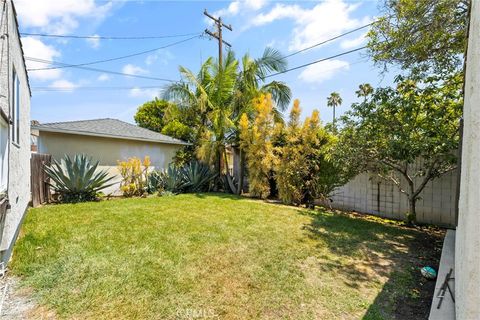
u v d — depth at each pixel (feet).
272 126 26.94
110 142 29.99
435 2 13.38
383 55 16.67
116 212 18.13
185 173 31.30
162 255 10.80
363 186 22.08
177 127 45.34
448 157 14.44
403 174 18.08
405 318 7.41
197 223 15.96
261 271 9.91
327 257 11.61
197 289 8.43
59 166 22.07
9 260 9.77
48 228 13.87
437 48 14.92
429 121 15.20
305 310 7.66
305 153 23.38
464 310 4.93
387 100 16.15
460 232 6.64
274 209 21.13
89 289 8.05
